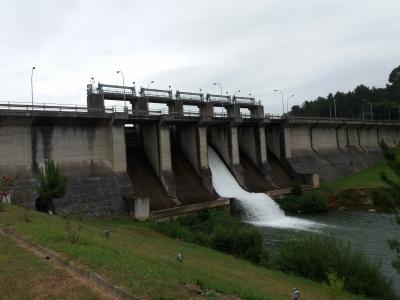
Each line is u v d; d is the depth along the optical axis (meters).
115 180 48.47
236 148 67.25
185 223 47.81
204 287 15.50
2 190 32.59
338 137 95.62
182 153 63.91
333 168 86.56
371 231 48.66
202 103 69.56
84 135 47.47
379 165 97.56
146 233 38.78
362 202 68.75
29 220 27.05
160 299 12.93
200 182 60.25
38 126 43.25
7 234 22.77
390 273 33.69
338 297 23.05
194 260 26.14
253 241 33.97
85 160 47.19
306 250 29.58
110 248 20.73
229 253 34.44
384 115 150.88
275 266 30.59
